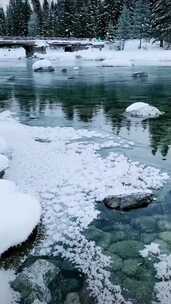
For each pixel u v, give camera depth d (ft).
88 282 16.35
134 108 50.96
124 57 169.07
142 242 19.57
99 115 51.49
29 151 34.68
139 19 193.26
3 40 192.13
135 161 31.81
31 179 27.81
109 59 166.81
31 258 18.13
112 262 17.84
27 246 18.89
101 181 27.32
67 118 50.14
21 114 53.42
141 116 49.80
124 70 122.93
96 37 244.42
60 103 62.03
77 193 25.30
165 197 24.73
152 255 18.38
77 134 41.06
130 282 16.40
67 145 36.70
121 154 33.73
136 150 34.96
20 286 15.85
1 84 90.07
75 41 206.90
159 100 62.49
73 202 23.95
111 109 55.57
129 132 41.75
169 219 21.97
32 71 125.39
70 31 256.52
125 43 205.16
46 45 200.64
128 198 23.44
